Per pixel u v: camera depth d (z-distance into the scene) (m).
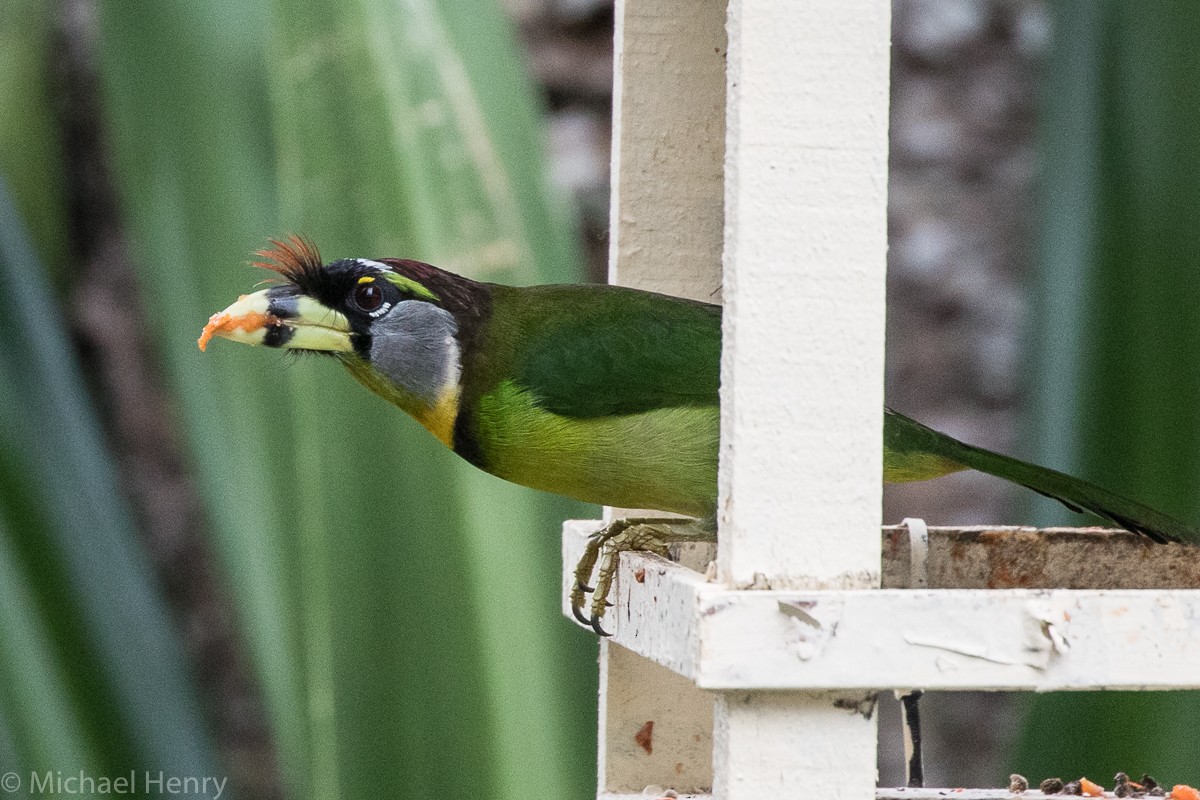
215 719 12.75
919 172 12.94
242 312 7.39
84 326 12.85
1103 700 9.22
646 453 7.05
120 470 12.84
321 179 8.66
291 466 8.98
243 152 9.43
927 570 7.80
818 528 5.39
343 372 8.55
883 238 5.41
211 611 12.86
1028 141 12.88
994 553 7.82
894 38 12.99
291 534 8.91
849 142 5.39
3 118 12.33
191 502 12.91
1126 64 9.71
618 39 8.00
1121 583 7.79
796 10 5.38
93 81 12.59
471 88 8.77
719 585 5.40
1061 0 9.98
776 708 5.32
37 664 8.70
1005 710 12.57
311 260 7.45
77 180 12.72
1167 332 9.52
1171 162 9.59
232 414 9.25
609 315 7.26
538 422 7.15
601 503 7.41
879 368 5.40
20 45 12.33
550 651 8.55
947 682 5.21
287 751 9.05
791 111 5.38
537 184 8.80
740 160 5.38
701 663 5.21
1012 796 7.25
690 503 7.12
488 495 8.59
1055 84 9.95
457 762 8.45
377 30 8.71
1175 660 5.25
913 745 7.68
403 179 8.66
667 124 7.98
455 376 7.32
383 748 8.45
